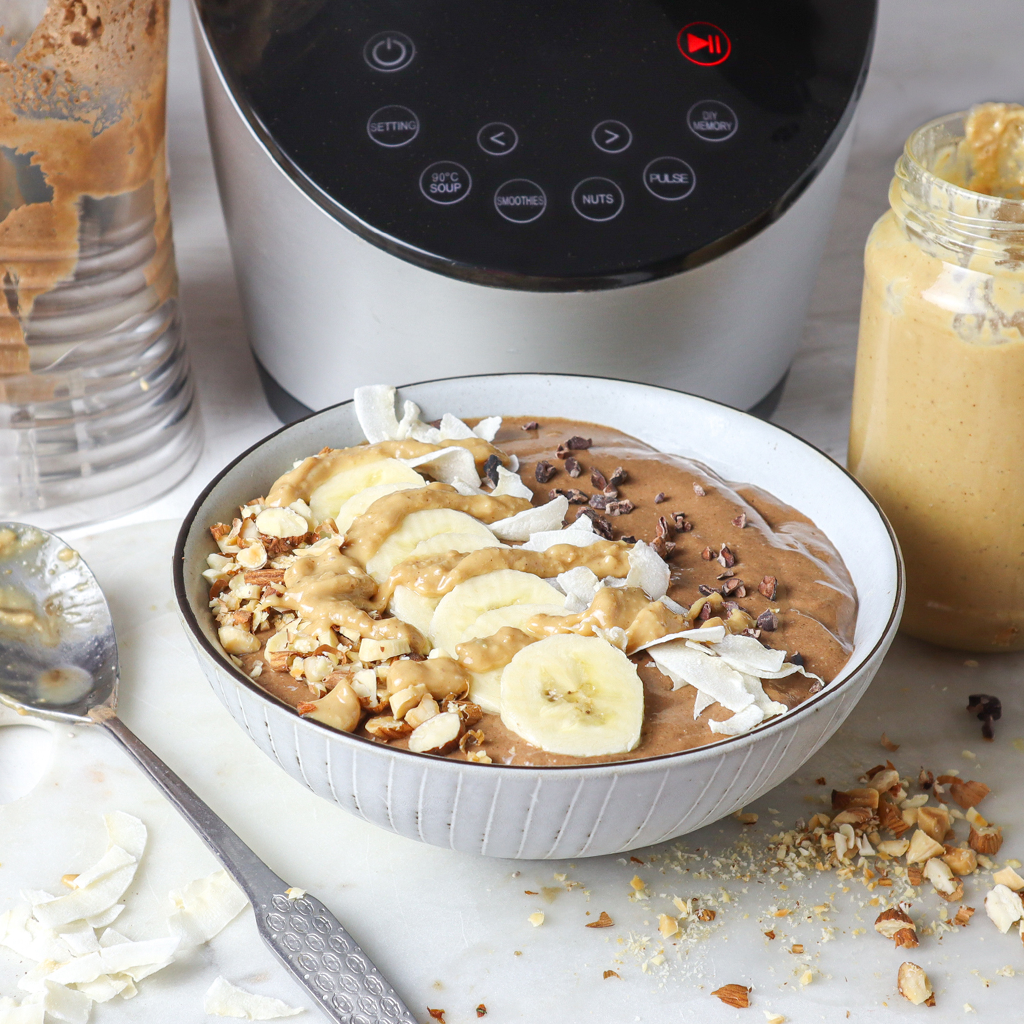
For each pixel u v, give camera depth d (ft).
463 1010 2.49
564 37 2.84
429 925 2.55
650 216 2.81
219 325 3.30
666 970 2.52
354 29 2.83
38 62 2.68
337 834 2.62
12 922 2.54
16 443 2.90
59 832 2.62
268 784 2.66
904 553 2.78
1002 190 2.76
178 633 2.82
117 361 2.92
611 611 2.57
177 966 2.52
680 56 2.85
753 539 2.70
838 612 2.64
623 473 2.77
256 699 2.47
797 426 3.11
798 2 2.87
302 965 2.49
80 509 2.96
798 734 2.46
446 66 2.83
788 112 2.85
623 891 2.58
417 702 2.51
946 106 3.90
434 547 2.64
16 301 2.81
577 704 2.50
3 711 2.73
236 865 2.56
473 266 2.79
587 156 2.82
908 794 2.67
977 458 2.69
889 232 2.73
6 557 2.81
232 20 2.83
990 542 2.73
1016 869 2.60
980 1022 2.49
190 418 3.07
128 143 2.80
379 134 2.81
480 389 2.82
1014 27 3.89
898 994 2.51
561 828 2.46
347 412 2.79
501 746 2.49
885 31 3.87
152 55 2.79
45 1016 2.48
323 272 2.86
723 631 2.57
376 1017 2.46
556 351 2.88
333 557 2.63
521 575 2.61
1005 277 2.63
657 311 2.85
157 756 2.66
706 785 2.45
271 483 2.74
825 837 2.62
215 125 2.90
